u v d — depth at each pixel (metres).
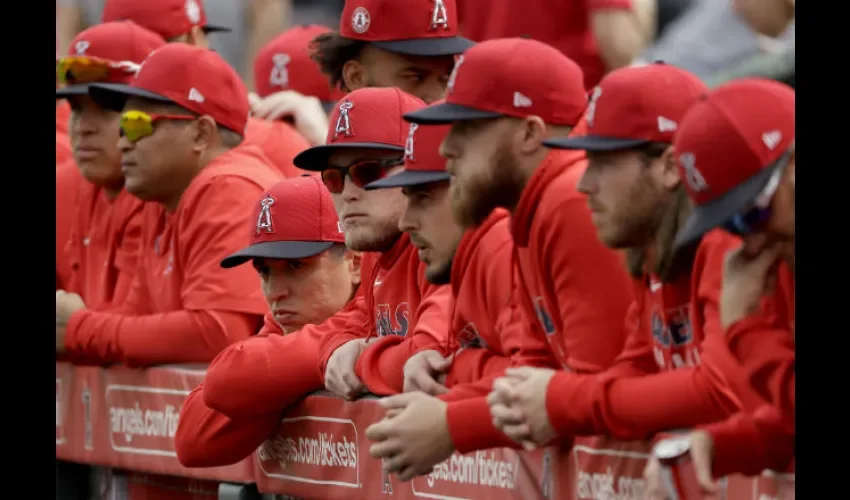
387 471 13.55
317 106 22.81
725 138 10.52
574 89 13.37
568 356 12.87
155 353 19.62
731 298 10.95
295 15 29.28
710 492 10.85
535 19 20.72
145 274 20.81
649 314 12.29
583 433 12.23
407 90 18.48
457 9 21.72
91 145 21.83
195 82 19.94
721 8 20.02
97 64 21.50
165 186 19.98
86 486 22.66
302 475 16.88
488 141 13.27
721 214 10.56
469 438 13.11
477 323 14.38
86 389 21.50
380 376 15.36
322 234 16.95
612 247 12.06
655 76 11.89
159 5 23.42
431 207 14.56
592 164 12.05
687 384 11.40
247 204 19.50
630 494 12.18
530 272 13.40
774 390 10.88
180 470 19.28
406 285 15.85
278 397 16.73
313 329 16.75
